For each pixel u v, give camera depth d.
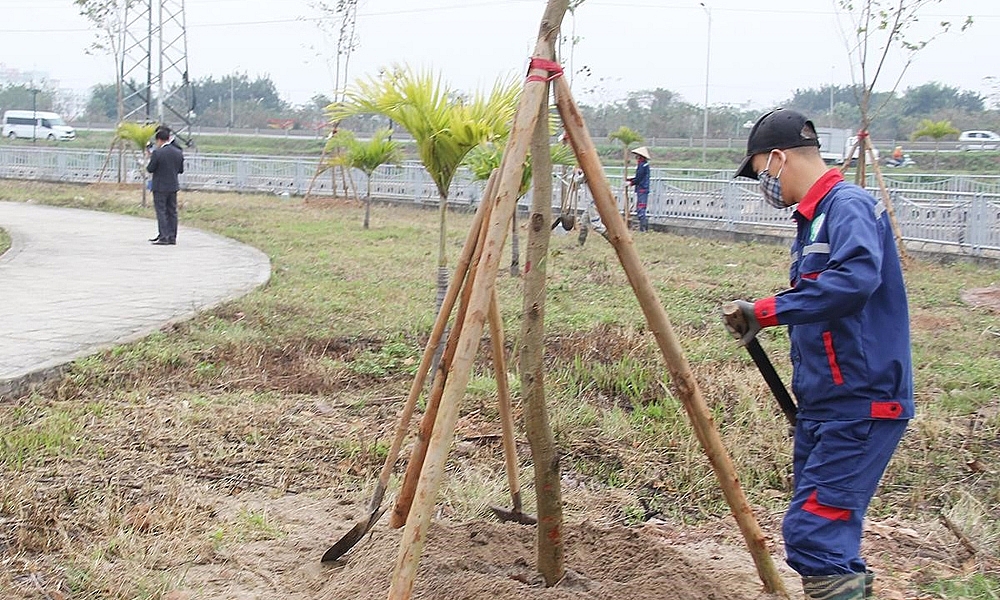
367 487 5.24
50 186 32.41
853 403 3.35
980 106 62.25
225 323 9.06
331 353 8.41
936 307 11.54
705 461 5.65
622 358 7.77
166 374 7.42
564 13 3.43
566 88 3.42
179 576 4.01
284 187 30.42
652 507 5.18
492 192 3.69
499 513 4.62
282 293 11.09
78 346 7.76
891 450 3.41
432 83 6.07
